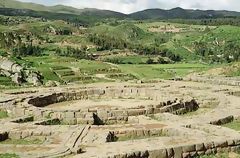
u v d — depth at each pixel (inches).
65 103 1759.4
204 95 1803.6
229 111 1342.3
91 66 5890.8
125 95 1911.9
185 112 1514.5
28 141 1007.6
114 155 771.4
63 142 917.2
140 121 1235.9
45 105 1710.1
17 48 7770.7
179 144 844.0
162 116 1290.6
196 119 1194.6
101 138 946.1
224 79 2460.6
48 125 1154.7
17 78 3511.3
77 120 1312.7
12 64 3964.1
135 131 1037.2
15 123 1191.6
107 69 5708.7
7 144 923.4
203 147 847.1
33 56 6983.3
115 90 1931.6
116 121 1342.3
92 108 1489.9
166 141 879.7
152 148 816.3
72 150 820.0
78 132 1015.0
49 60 6274.6
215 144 861.2
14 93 1956.2
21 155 800.3
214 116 1238.3
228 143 874.1
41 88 2198.6
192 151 834.2
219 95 1801.2
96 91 1932.8
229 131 999.6
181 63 7613.2
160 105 1441.9
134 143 871.7
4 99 1697.8
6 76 3720.5
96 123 1336.1
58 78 4448.8
